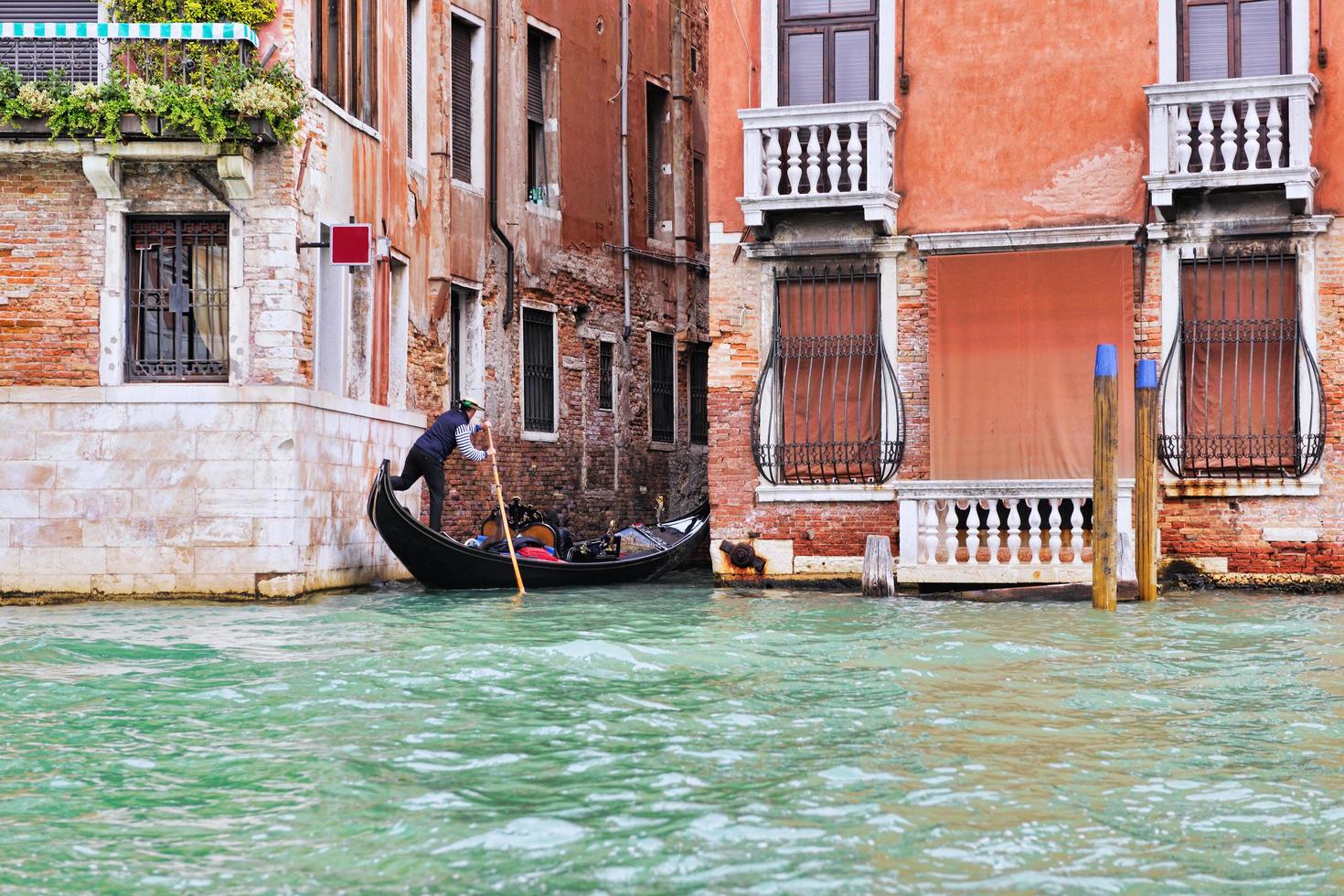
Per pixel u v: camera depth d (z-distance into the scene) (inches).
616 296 1038.4
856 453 723.4
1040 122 703.7
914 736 362.0
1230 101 663.1
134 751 346.3
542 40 968.9
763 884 255.8
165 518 644.7
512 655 472.1
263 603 640.4
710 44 738.8
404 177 801.6
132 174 647.8
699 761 336.8
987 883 256.8
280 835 284.2
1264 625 552.7
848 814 295.0
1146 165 692.7
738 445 737.0
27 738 358.9
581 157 999.0
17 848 277.1
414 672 442.9
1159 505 689.6
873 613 599.8
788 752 344.8
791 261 730.8
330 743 353.1
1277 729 371.9
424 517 815.7
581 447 991.0
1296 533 674.2
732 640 512.7
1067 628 546.9
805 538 727.1
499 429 897.5
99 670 446.0
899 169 719.1
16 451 643.5
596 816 294.2
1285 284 678.5
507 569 721.6
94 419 644.1
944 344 710.5
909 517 688.4
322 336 702.5
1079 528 669.3
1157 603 627.5
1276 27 680.4
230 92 616.4
